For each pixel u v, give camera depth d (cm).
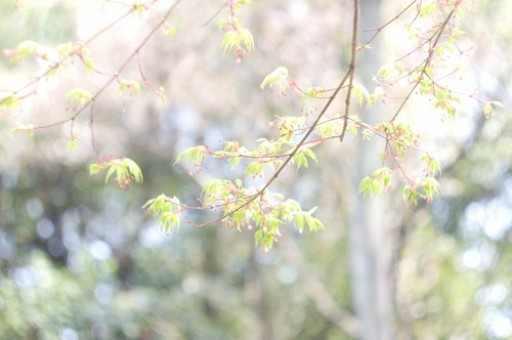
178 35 1103
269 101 1190
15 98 441
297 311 1409
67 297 1145
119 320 1198
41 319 1099
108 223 1434
